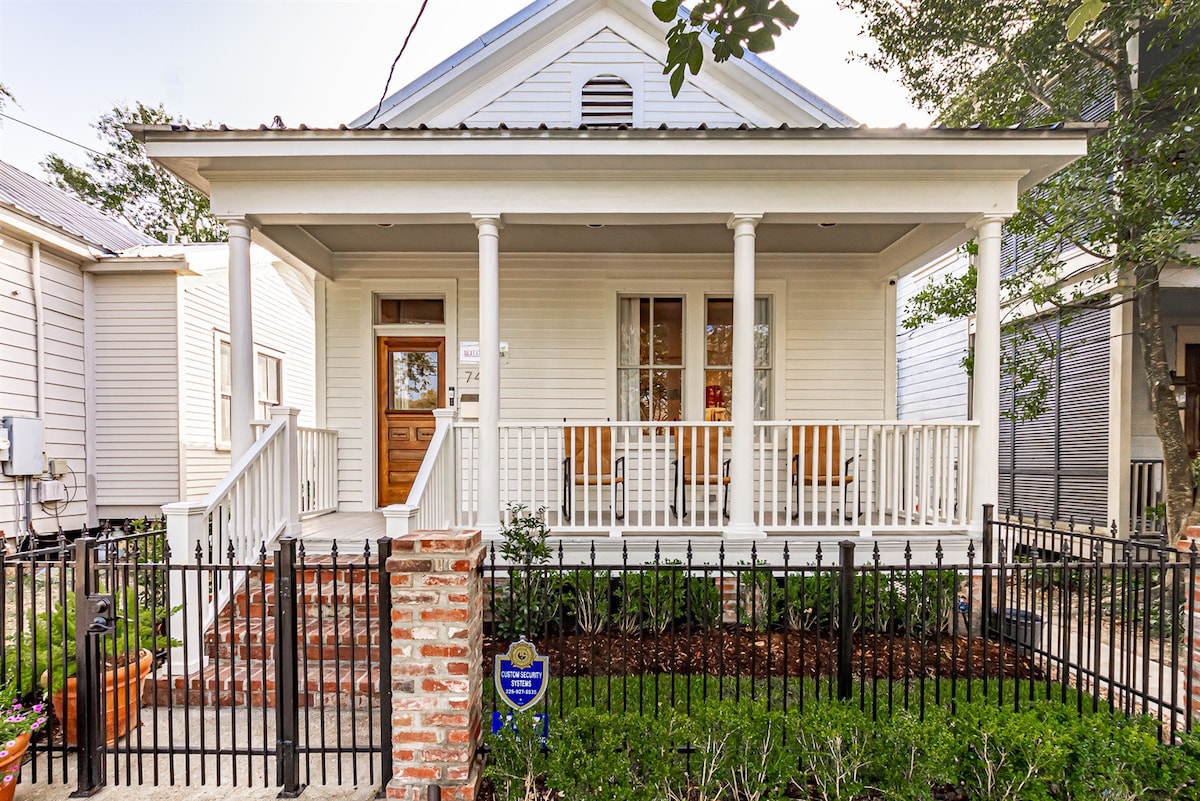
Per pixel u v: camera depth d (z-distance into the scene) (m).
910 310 10.20
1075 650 4.44
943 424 4.92
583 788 2.47
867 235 6.30
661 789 2.51
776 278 6.98
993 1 6.45
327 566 2.80
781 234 6.27
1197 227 5.28
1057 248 6.93
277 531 4.75
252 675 3.61
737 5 1.99
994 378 4.88
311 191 4.94
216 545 4.10
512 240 6.43
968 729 2.60
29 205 7.61
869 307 6.99
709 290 6.99
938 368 11.04
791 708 2.88
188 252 7.98
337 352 6.87
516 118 6.38
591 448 6.91
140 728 2.86
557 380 6.98
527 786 2.50
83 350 7.62
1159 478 7.21
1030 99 6.96
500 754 2.61
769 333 7.08
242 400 4.90
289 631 2.78
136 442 7.75
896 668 3.93
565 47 6.37
